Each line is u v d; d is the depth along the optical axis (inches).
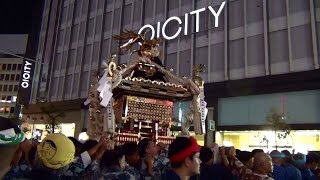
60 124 1363.2
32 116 1481.3
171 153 113.5
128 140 307.9
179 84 347.3
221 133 912.9
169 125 342.3
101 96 276.2
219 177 229.3
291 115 786.8
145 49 336.8
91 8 1413.6
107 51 1280.8
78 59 1395.2
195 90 340.5
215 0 997.2
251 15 917.8
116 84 287.7
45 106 1418.6
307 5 818.8
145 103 327.9
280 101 813.2
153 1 1168.2
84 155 166.4
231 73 928.3
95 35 1350.9
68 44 1454.2
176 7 1093.8
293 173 244.1
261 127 824.3
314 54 778.2
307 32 807.1
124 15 1264.8
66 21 1513.3
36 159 106.0
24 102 1520.7
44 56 1569.9
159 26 1114.1
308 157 296.5
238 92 884.0
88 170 160.6
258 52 884.0
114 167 154.9
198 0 1042.7
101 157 163.9
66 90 1407.5
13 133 82.6
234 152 237.0
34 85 1550.2
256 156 167.2
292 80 791.7
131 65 322.0
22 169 119.6
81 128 1241.4
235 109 889.5
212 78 960.9
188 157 111.1
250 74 886.4
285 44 842.2
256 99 856.3
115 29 1275.8
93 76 345.4
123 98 323.6
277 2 877.2
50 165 98.2
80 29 1430.9
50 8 1626.5
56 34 1537.9
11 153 82.3
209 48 983.6
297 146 792.3
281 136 791.1
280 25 858.8
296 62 809.5
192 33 1025.5
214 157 246.1
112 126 278.4
